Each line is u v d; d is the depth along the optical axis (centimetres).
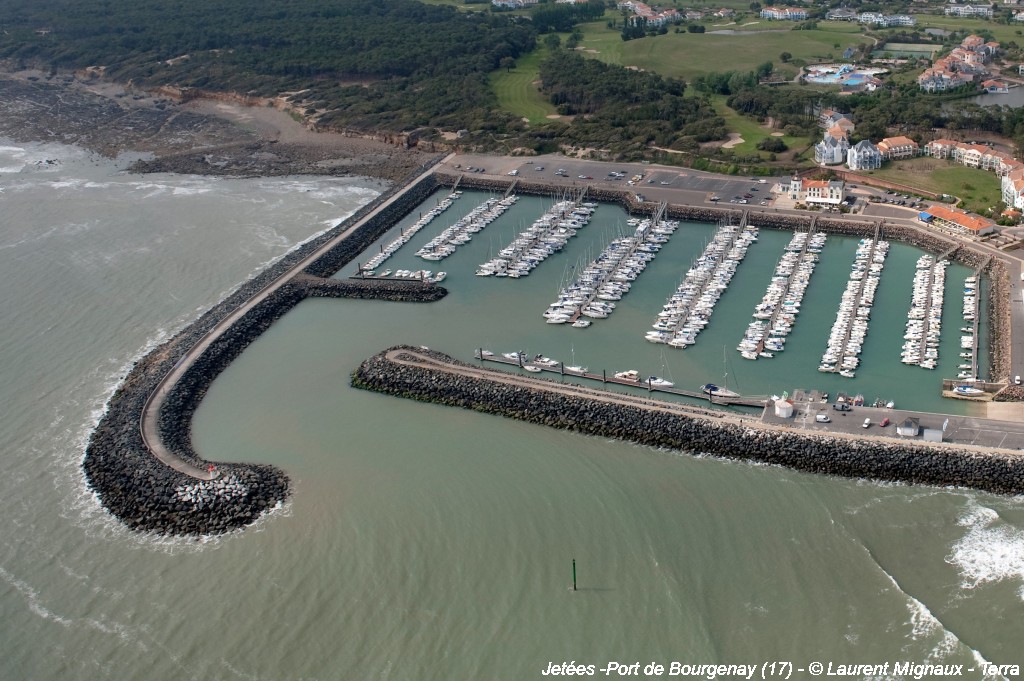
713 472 15500
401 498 15100
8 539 14700
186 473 15762
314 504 15062
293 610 12975
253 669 12088
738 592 12875
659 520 14338
